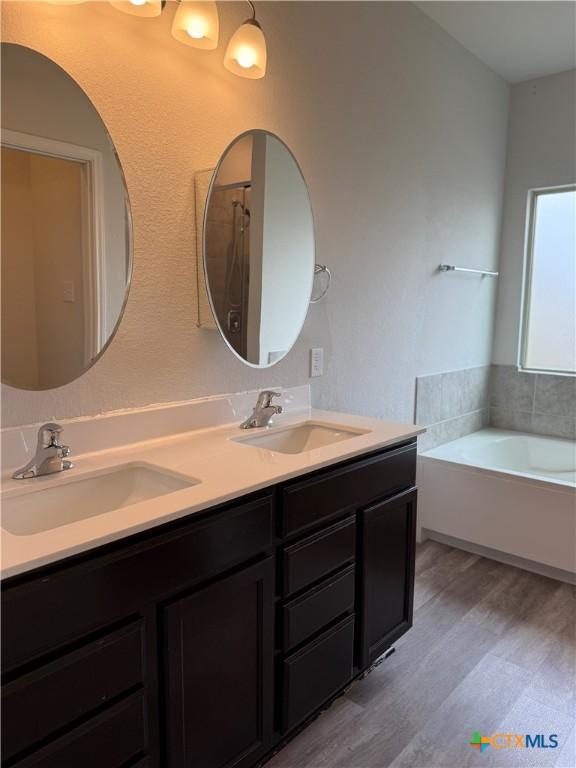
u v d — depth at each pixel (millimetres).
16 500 1193
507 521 2656
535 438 3436
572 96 3203
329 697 1615
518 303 3545
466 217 3148
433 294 2943
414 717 1681
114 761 1036
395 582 1864
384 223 2506
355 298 2391
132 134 1496
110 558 993
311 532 1486
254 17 1658
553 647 2033
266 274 1928
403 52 2496
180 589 1135
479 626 2170
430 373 3010
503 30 2748
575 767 1494
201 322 1731
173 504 1121
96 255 1443
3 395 1302
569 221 3375
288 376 2102
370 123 2352
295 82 1978
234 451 1539
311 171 2086
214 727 1244
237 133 1783
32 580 890
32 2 1272
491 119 3270
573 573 2498
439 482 2871
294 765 1497
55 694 932
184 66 1605
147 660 1081
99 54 1405
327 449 1577
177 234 1636
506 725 1649
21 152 1280
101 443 1499
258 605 1331
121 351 1535
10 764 886
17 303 1303
